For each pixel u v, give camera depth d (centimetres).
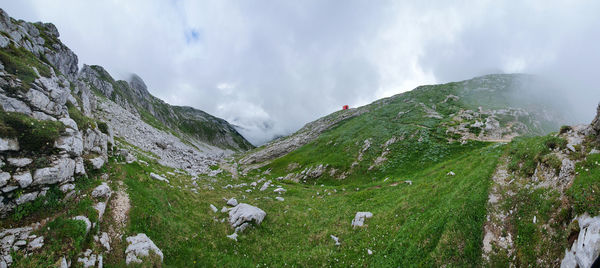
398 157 5750
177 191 2761
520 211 1539
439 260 1435
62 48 6153
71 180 1655
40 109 1866
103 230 1515
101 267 1270
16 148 1409
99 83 15075
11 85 1755
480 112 9056
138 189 2183
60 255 1155
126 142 4722
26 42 3362
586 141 1628
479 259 1376
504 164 2283
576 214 1152
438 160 5034
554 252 1138
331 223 2416
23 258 1063
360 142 7688
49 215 1362
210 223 2280
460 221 1642
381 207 2548
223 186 4288
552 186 1498
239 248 1983
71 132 1859
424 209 2103
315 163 7162
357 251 1834
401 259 1588
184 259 1708
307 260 1828
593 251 913
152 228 1822
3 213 1212
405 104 11956
